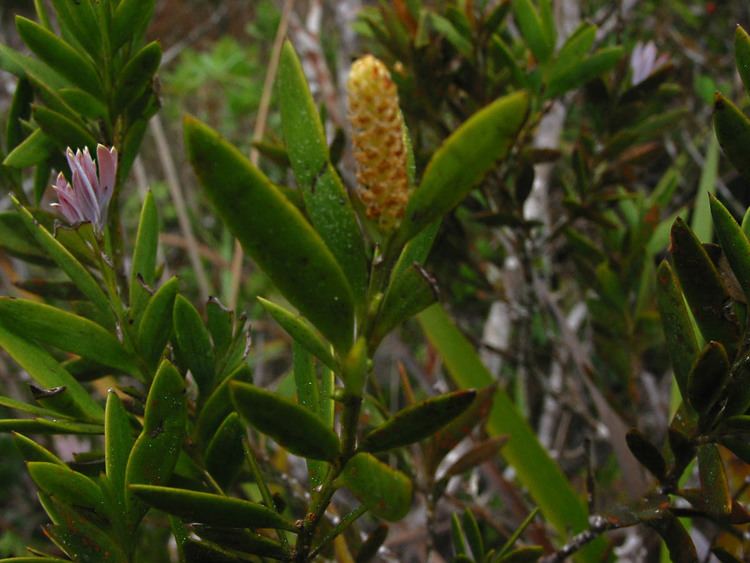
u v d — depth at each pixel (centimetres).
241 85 73
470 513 18
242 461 15
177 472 15
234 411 15
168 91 73
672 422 15
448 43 28
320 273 11
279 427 12
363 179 11
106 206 16
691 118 46
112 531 14
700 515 15
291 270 11
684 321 15
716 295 14
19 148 18
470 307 39
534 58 27
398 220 11
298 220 10
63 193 15
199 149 10
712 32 53
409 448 27
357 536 23
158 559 21
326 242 11
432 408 12
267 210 10
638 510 16
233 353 16
